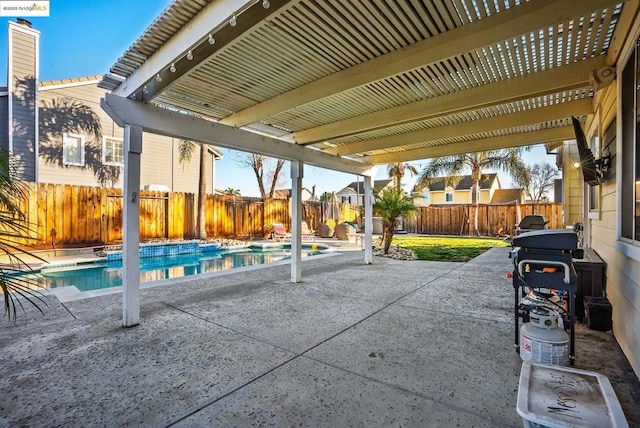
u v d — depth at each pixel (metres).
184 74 3.11
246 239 13.72
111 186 12.20
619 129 2.90
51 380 2.30
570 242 2.40
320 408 1.97
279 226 13.85
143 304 4.17
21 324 3.43
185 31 2.67
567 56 3.23
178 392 2.15
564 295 3.35
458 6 2.49
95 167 11.88
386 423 1.83
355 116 4.93
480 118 5.00
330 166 6.48
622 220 2.90
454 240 13.95
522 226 9.42
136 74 3.31
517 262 2.64
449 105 4.07
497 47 3.03
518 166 15.30
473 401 2.04
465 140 6.32
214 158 15.54
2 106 10.33
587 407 1.55
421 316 3.68
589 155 3.86
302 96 3.82
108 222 9.77
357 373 2.39
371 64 3.23
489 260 7.94
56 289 5.04
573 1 2.30
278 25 2.69
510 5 2.48
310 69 3.45
